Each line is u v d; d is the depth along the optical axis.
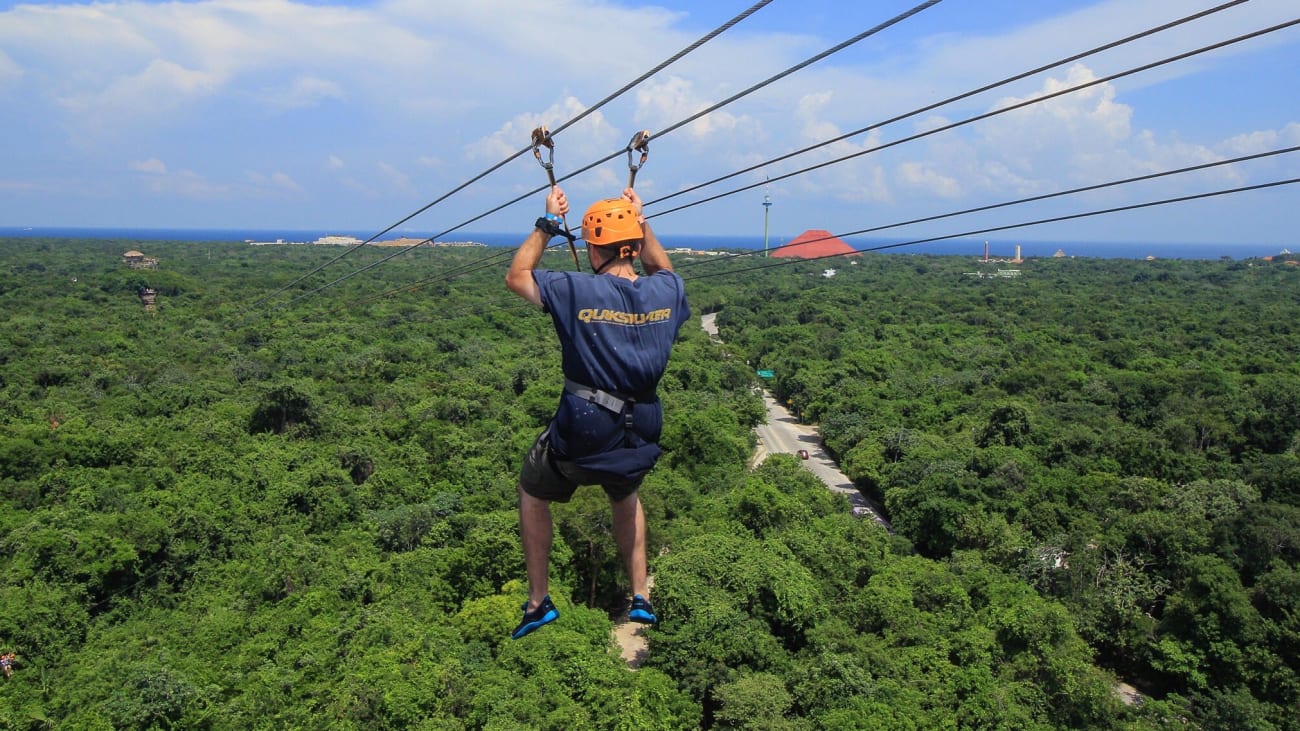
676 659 25.11
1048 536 34.09
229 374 60.69
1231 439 45.84
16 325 74.44
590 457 4.69
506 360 69.81
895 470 43.12
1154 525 30.77
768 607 27.02
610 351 4.60
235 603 28.14
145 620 28.22
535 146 5.59
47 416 46.78
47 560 28.62
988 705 22.44
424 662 22.86
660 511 35.56
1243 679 25.33
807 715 23.02
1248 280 146.25
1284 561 27.95
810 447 57.16
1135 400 56.06
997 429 46.41
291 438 45.38
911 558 31.72
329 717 21.05
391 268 150.00
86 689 22.12
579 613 27.28
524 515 5.18
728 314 107.88
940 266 179.25
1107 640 28.44
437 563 30.17
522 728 20.34
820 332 92.38
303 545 30.81
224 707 21.88
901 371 69.06
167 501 34.19
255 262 160.62
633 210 4.96
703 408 56.34
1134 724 22.61
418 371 64.00
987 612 27.02
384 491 38.78
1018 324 98.00
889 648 25.36
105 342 68.81
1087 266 179.00
